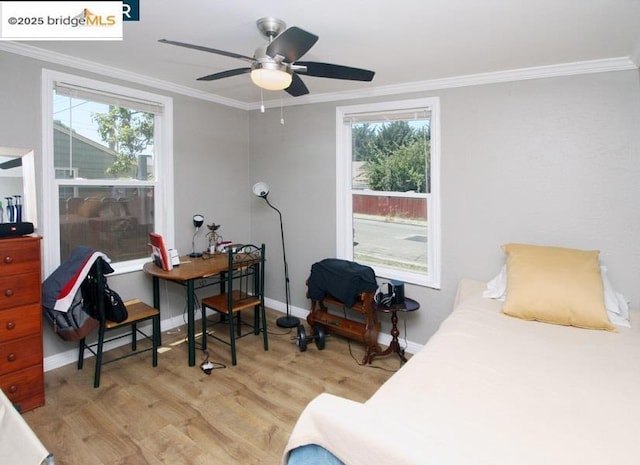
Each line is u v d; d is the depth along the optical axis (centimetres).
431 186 309
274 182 407
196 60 268
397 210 334
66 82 269
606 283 233
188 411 233
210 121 379
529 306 221
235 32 213
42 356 232
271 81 189
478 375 158
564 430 123
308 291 331
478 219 288
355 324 311
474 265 293
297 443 127
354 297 297
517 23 194
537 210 266
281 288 412
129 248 328
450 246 302
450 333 203
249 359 303
